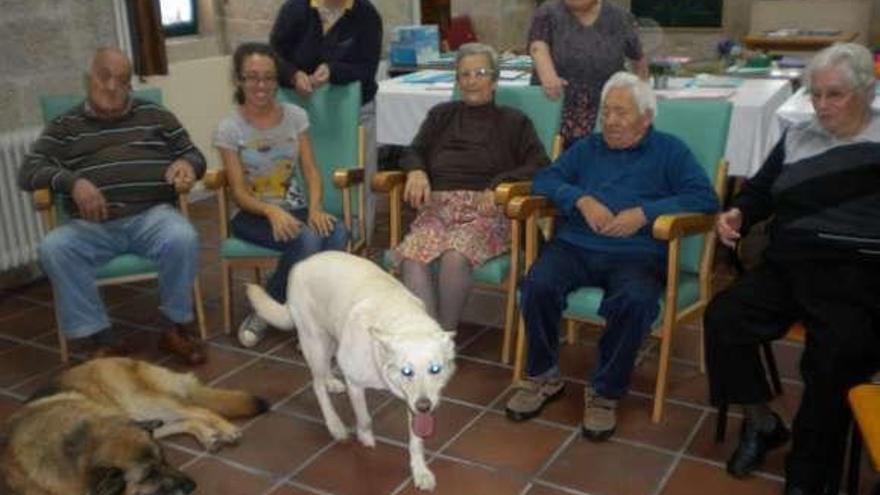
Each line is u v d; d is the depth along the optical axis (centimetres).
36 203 303
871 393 172
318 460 246
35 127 389
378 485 233
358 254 335
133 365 242
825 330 210
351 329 215
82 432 193
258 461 246
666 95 371
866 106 218
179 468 242
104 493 178
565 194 265
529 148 300
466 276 282
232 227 323
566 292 260
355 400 237
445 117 311
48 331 345
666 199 255
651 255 260
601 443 252
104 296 378
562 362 304
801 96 358
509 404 267
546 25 351
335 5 360
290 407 277
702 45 690
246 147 319
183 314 309
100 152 313
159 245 302
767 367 261
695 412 268
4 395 291
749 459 231
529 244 281
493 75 302
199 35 529
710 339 231
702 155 275
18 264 383
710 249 266
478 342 322
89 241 300
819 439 211
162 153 323
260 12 520
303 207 329
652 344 314
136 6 434
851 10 605
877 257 213
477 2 605
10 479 199
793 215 227
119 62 304
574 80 347
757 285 233
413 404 190
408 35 519
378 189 308
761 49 586
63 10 396
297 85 346
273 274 318
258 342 326
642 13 703
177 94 488
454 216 297
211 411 260
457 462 244
